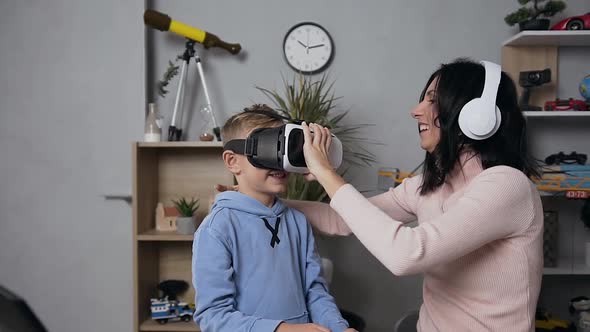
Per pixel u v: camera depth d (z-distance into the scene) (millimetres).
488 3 2287
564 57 2268
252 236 989
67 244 2289
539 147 2299
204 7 2303
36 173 2277
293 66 2271
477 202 851
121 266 2279
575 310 2109
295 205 1219
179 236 1992
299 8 2303
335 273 2340
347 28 2303
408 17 2301
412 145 2314
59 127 2262
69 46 2242
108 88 2238
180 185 2291
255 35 2303
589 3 2256
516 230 878
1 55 2258
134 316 1996
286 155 923
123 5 2223
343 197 867
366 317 2342
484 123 927
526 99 2111
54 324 2303
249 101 2311
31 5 2244
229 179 2271
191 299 2262
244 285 959
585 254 2230
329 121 2137
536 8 2074
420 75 2301
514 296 902
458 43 2293
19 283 2301
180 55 2307
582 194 1936
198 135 2318
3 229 2293
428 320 1033
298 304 996
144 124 2230
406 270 812
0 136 2275
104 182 2260
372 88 2311
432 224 842
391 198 1211
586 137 2287
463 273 935
